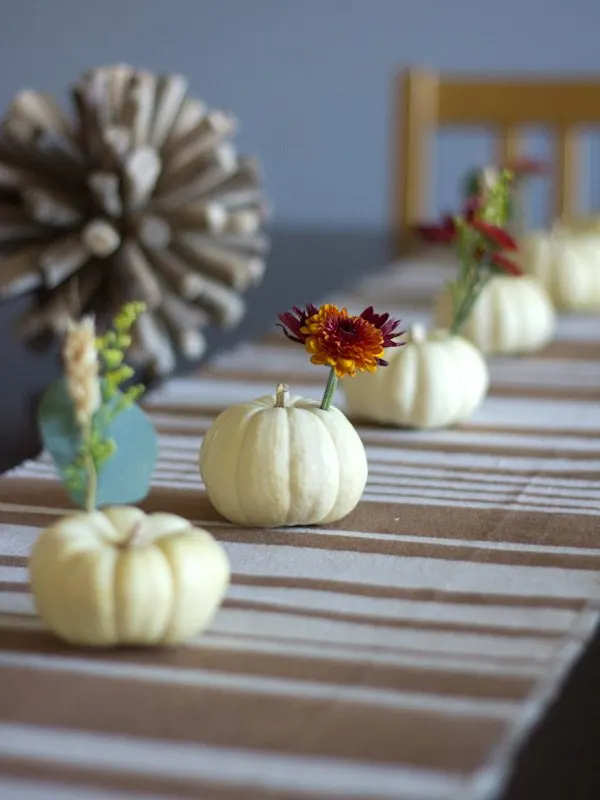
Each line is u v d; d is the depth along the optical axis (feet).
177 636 2.15
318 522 2.70
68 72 9.72
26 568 2.49
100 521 2.21
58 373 4.03
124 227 3.86
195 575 2.14
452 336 3.51
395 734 1.92
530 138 9.27
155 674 2.08
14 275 3.77
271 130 9.70
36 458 3.13
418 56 9.39
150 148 3.91
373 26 9.42
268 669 2.10
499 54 9.29
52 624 2.16
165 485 2.94
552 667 2.12
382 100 9.52
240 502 2.66
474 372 3.43
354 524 2.72
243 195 4.10
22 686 2.04
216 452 2.68
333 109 9.61
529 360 4.20
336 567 2.50
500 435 3.39
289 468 2.64
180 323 3.95
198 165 3.93
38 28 9.68
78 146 3.90
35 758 1.86
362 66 9.49
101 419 2.44
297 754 1.87
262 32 9.53
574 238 5.06
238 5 9.52
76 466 2.26
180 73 9.66
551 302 4.88
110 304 3.85
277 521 2.67
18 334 3.86
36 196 3.75
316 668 2.10
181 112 3.98
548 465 3.14
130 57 9.66
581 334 4.58
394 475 3.05
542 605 2.34
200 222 3.88
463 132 9.50
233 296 4.04
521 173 5.15
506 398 3.74
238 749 1.88
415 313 4.69
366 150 9.63
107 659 2.13
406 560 2.54
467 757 1.87
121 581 2.11
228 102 9.68
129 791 1.80
